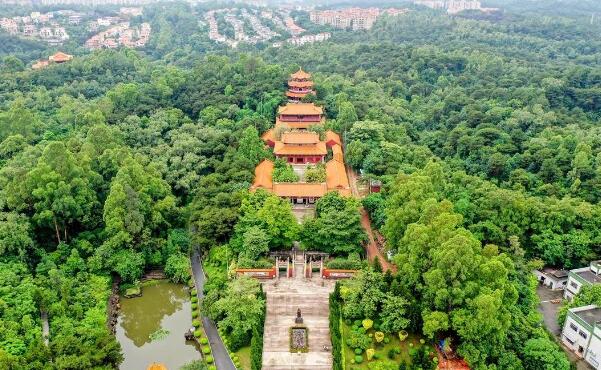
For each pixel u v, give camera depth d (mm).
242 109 152125
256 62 180250
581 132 134375
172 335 81000
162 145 122250
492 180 116750
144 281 92750
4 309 70562
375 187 112250
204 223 92625
